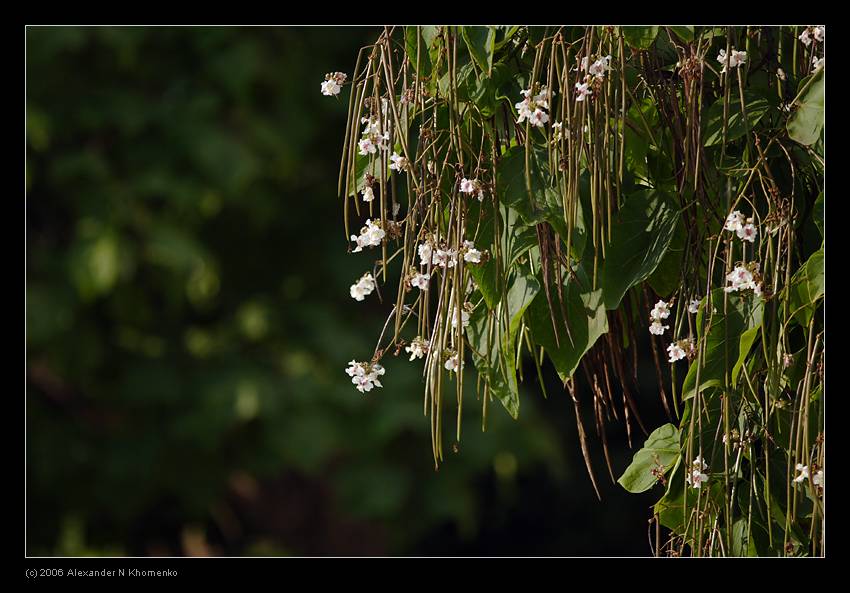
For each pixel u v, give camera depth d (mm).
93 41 14484
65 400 15125
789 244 7398
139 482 15039
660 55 7574
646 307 7688
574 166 7328
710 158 7555
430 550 19500
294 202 16031
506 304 7465
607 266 7438
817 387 7461
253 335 15227
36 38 14023
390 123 7449
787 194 7535
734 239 7520
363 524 17078
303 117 15297
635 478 7637
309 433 14531
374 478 15031
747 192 7523
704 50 7473
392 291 15891
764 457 7562
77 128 14320
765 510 7578
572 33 7465
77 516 15008
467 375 15305
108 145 14578
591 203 7430
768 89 7523
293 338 15453
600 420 7711
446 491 15375
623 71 7344
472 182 7391
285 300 15906
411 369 15398
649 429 18125
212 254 15570
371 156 7484
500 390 7512
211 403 14664
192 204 14461
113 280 13727
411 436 15422
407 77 7480
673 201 7449
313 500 17031
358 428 14891
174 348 15328
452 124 7402
